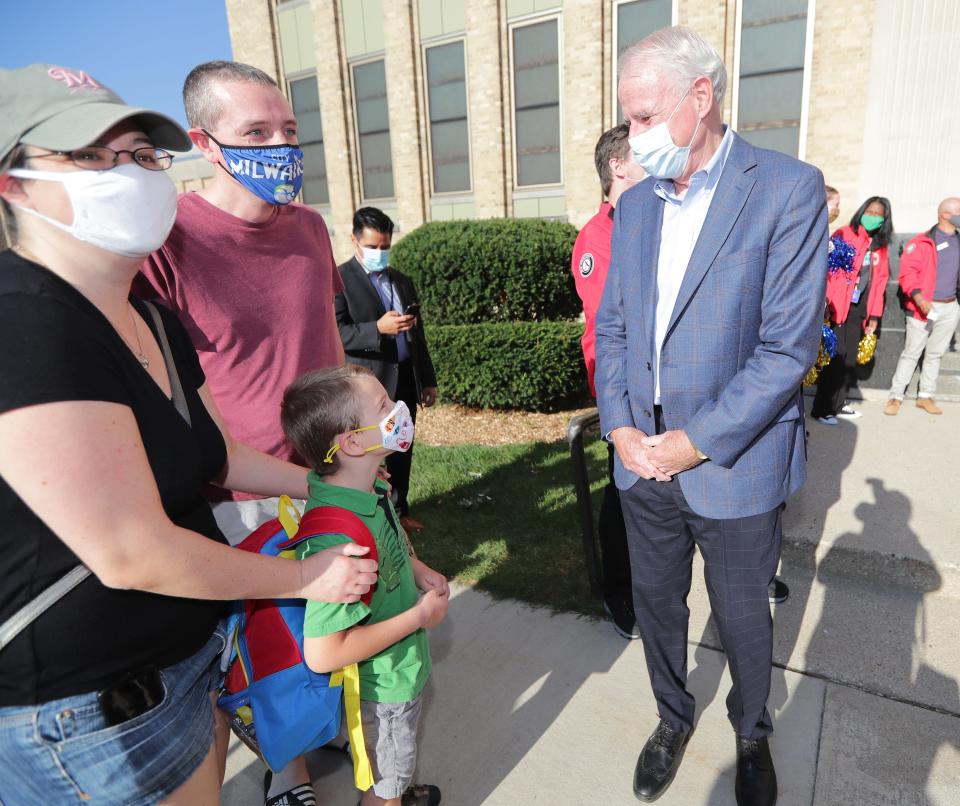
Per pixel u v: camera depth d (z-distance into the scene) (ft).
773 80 25.46
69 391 3.24
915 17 22.71
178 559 3.61
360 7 34.63
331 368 5.32
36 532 3.43
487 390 21.01
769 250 5.78
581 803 6.93
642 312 6.57
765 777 6.73
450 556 12.02
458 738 7.85
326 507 4.95
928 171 23.53
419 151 34.50
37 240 3.70
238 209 6.57
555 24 29.45
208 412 5.09
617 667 8.92
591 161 29.58
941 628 9.30
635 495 6.79
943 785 6.85
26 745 3.55
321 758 7.77
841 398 16.67
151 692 3.86
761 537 6.22
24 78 3.49
